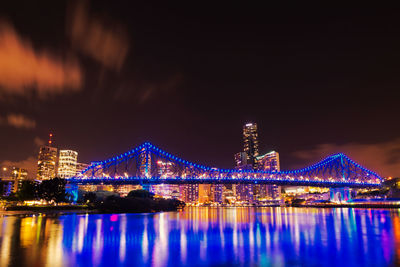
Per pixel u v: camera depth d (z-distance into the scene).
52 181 112.50
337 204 175.75
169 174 151.00
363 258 23.55
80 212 99.06
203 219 72.00
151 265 21.23
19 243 29.88
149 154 149.25
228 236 36.97
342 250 26.95
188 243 31.03
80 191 152.38
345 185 180.62
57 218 67.31
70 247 27.97
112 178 139.50
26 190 110.38
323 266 21.12
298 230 44.34
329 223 57.66
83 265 21.00
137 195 126.25
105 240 32.91
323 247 28.61
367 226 50.31
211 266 21.06
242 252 26.00
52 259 22.61
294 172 176.25
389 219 67.88
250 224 56.03
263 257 23.94
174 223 58.06
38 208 97.62
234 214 104.38
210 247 28.58
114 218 72.44
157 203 125.12
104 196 147.88
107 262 22.03
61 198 112.81
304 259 23.22
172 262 22.19
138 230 43.62
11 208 94.88
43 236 35.09
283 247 28.64
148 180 139.50
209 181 145.25
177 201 146.88
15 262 21.45
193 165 153.50
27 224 50.62
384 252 25.94
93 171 142.12
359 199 174.38
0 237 34.03
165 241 32.50
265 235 38.06
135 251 26.31
